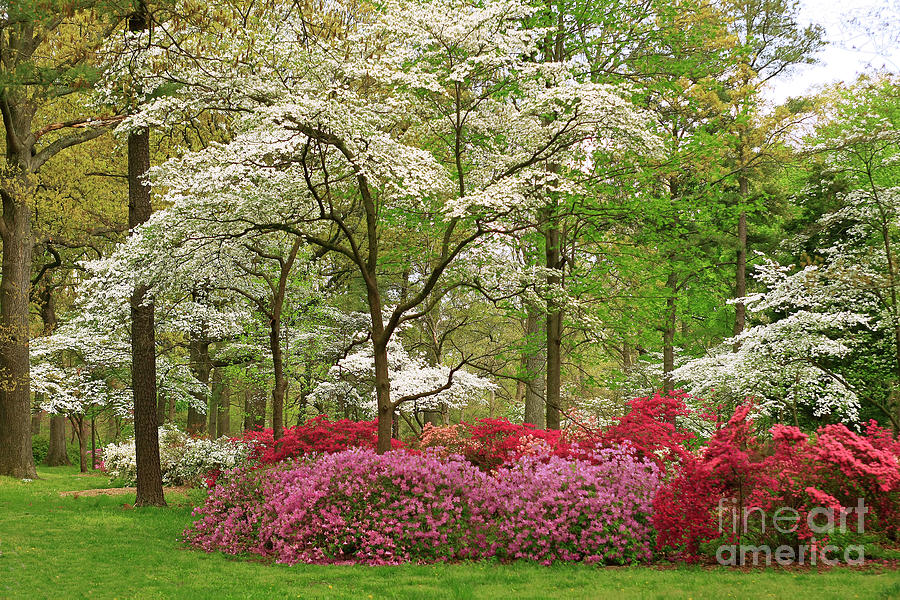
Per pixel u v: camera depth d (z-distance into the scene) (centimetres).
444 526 873
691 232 1642
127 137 1224
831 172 1689
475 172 1261
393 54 1077
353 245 1114
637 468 885
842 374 1716
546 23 1356
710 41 1554
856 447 772
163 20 1122
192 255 1150
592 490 852
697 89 1477
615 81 1370
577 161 1248
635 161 1309
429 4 1048
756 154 1847
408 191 972
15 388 1773
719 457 750
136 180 1291
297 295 1834
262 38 1066
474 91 1238
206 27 1058
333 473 954
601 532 823
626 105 1041
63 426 2970
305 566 826
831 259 1449
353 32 1222
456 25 1050
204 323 1859
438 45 1080
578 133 1108
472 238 1059
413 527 864
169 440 1731
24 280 1838
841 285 1301
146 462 1330
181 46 1098
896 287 1266
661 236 1423
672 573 720
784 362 1412
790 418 1703
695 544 774
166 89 1092
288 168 1120
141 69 1097
